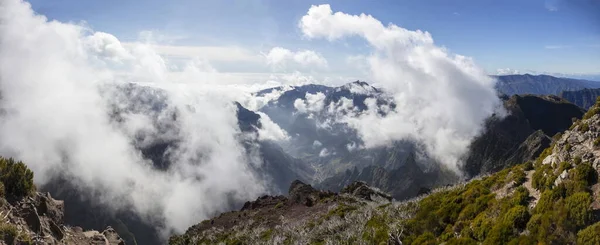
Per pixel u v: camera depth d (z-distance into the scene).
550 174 21.09
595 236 15.41
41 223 19.72
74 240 22.17
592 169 18.25
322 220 46.75
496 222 21.20
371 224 33.41
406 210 33.03
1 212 17.34
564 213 17.38
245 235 54.62
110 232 28.62
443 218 27.06
